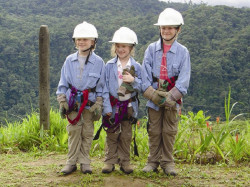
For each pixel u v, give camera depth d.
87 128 4.23
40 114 6.11
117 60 4.23
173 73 4.16
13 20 76.94
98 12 101.25
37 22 86.69
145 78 4.14
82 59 4.21
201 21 65.88
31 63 60.19
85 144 4.25
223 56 53.66
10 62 59.66
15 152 5.69
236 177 4.40
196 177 4.38
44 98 6.08
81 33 4.10
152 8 118.44
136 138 5.59
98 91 4.19
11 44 62.19
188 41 58.28
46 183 4.02
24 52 61.50
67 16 99.00
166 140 4.26
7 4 100.06
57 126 6.31
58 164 4.86
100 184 3.98
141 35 65.56
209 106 46.56
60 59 64.06
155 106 4.18
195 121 5.83
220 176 4.46
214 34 61.44
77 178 4.15
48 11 100.62
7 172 4.48
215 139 5.14
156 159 4.38
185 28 61.66
